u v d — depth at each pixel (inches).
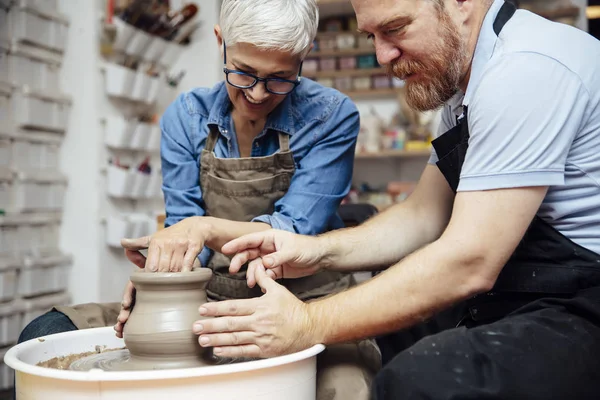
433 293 48.6
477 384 42.3
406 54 53.6
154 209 142.0
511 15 54.4
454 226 48.9
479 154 48.9
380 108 183.0
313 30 62.2
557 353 44.0
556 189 51.2
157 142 135.4
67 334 57.4
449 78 53.9
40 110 115.3
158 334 48.0
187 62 148.9
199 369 41.1
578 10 155.4
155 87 131.6
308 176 67.9
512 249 48.3
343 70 174.7
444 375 42.7
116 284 128.6
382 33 53.4
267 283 51.0
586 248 51.2
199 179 71.6
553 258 51.9
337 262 62.0
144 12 123.3
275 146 70.6
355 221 99.0
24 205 113.8
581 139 50.3
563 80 48.4
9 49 109.8
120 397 41.0
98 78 122.5
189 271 50.1
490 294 55.0
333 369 56.9
